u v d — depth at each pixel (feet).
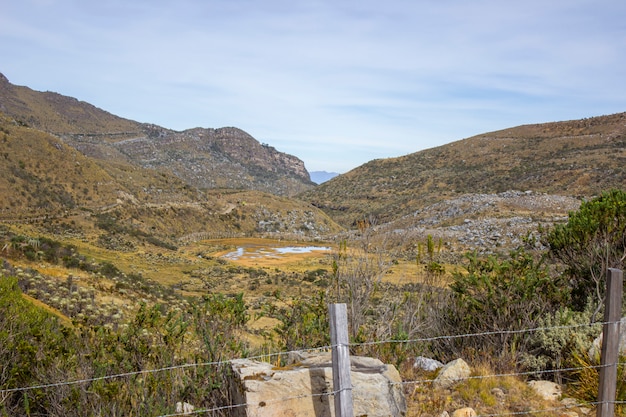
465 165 540.11
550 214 239.71
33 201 311.88
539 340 20.70
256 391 14.01
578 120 542.57
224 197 540.93
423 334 23.63
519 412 16.39
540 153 483.10
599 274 23.97
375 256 25.54
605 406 14.92
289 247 353.92
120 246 262.06
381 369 16.69
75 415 14.67
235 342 19.24
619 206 25.00
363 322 23.12
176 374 16.63
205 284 167.22
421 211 320.91
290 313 23.48
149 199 434.71
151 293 112.68
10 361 16.70
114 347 17.11
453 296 24.59
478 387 17.89
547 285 23.15
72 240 234.79
